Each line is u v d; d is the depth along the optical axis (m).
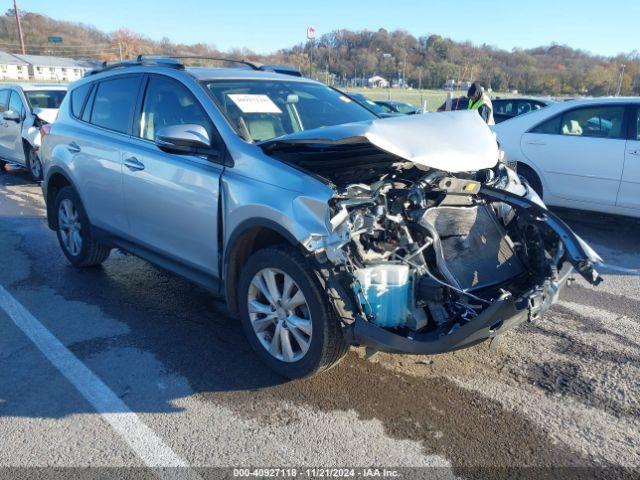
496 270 3.34
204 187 3.59
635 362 3.64
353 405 3.15
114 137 4.52
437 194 3.34
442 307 3.02
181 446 2.81
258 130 3.75
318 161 3.41
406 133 3.08
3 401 3.18
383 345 2.85
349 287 2.89
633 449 2.80
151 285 4.98
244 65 5.27
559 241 3.30
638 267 5.57
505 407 3.14
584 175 6.73
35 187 9.93
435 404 3.16
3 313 4.36
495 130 7.52
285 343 3.29
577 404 3.18
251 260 3.35
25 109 10.36
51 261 5.66
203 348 3.80
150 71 4.39
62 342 3.88
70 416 3.05
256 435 2.90
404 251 3.05
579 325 4.19
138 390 3.30
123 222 4.46
